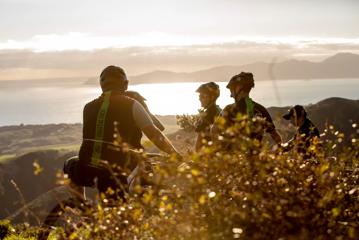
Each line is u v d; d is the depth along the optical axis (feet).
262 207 11.09
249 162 11.86
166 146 16.24
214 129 15.52
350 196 13.16
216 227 10.92
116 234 11.81
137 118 16.84
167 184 11.94
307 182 12.21
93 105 17.43
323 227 11.22
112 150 16.29
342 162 13.04
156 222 11.09
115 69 17.93
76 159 17.47
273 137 15.60
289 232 10.80
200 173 10.80
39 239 14.51
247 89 20.97
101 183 16.05
